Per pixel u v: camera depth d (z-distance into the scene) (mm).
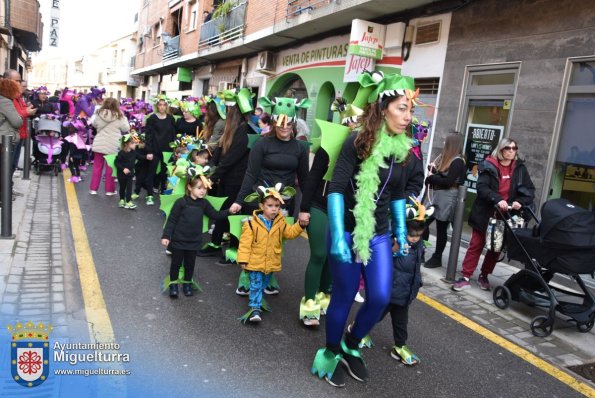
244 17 15531
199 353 3594
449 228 8383
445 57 8570
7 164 5562
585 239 4383
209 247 6016
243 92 5461
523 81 7059
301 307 4254
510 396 3461
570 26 6438
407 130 3287
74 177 10156
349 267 3152
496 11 7555
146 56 31047
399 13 9734
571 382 3748
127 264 5359
